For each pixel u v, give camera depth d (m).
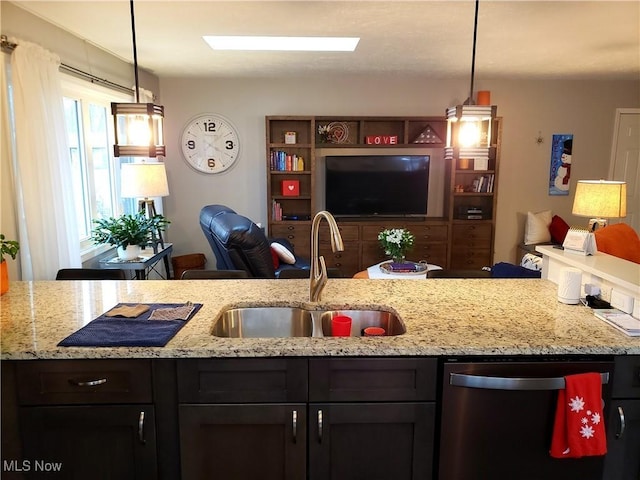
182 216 5.89
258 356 1.53
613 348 1.54
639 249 4.12
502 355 1.56
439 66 4.86
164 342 1.56
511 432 1.59
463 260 5.73
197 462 1.59
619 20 3.22
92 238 4.04
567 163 5.93
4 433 1.55
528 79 5.67
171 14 3.10
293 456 1.60
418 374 1.57
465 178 5.88
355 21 3.25
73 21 3.27
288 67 4.93
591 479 1.62
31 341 1.57
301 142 5.79
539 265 4.45
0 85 2.77
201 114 5.70
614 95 5.79
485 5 2.91
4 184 2.85
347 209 5.77
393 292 2.20
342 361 1.55
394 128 5.79
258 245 3.36
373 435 1.60
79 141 3.94
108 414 1.56
